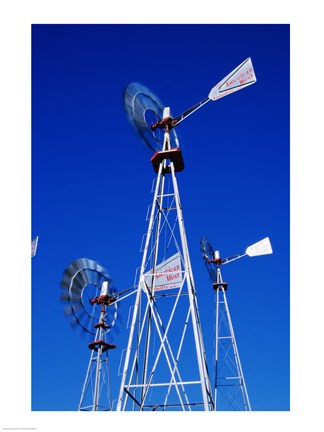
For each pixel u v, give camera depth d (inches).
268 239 1348.4
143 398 713.0
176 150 863.7
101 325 1363.2
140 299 761.0
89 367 1312.7
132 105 900.6
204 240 1460.4
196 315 779.4
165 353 721.0
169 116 929.5
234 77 873.5
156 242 842.8
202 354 740.7
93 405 1234.0
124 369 686.5
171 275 788.6
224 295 1389.0
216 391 1221.7
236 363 1283.2
